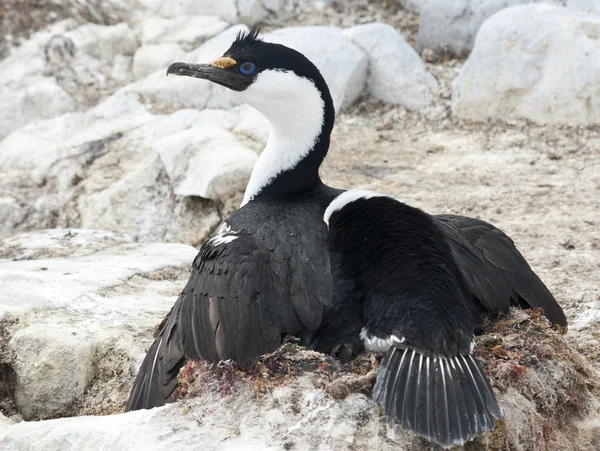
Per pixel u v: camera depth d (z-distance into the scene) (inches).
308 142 392.2
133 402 345.7
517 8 756.0
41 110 808.3
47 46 854.5
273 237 333.4
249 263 321.4
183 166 647.8
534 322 347.3
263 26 884.0
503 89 742.5
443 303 306.0
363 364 308.7
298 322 319.3
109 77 847.1
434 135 746.2
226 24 863.7
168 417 305.7
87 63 853.2
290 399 296.0
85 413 397.1
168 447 290.2
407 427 276.8
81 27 876.6
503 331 344.2
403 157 705.6
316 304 318.3
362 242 324.8
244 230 341.7
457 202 616.7
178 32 866.1
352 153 715.4
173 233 636.7
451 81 799.7
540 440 316.2
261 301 317.1
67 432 308.3
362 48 811.4
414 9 922.1
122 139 735.7
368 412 291.3
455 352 296.8
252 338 312.7
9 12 887.7
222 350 314.5
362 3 932.6
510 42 738.8
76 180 698.2
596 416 343.3
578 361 360.8
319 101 392.2
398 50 808.3
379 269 316.2
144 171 671.8
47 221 674.8
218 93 780.6
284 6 907.4
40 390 405.7
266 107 394.9
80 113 783.7
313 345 319.3
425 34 852.0
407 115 778.8
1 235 671.8
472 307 338.3
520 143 708.7
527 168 669.3
